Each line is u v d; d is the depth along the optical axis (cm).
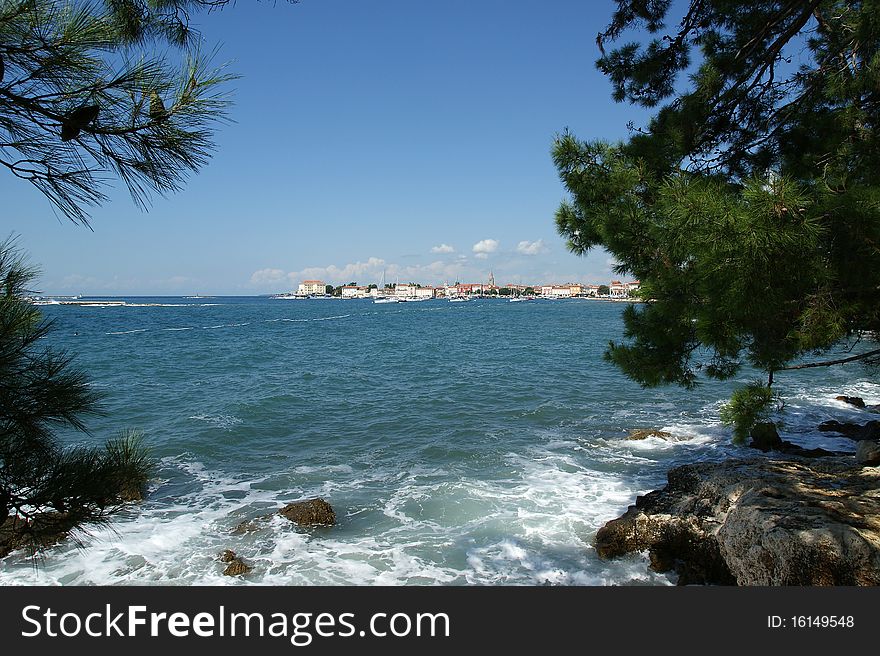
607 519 920
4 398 232
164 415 1822
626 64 825
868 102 651
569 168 698
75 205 244
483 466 1246
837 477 779
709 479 839
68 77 227
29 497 238
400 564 775
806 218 377
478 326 7669
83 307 15575
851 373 2605
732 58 739
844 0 689
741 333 525
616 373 2800
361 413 1861
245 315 11281
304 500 1014
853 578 535
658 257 580
